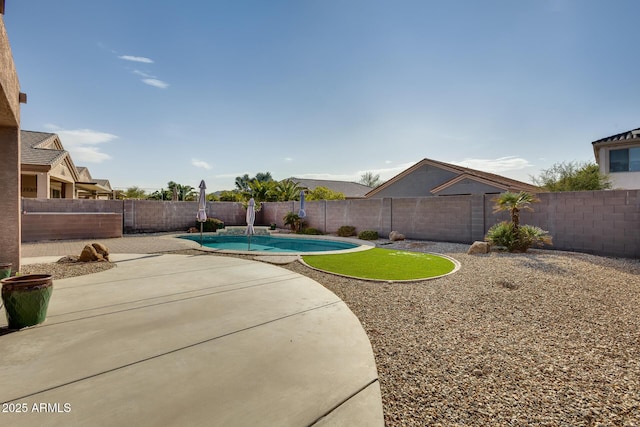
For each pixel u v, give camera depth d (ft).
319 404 8.54
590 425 8.00
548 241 33.78
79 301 17.72
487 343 13.02
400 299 19.03
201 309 16.56
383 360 11.55
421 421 8.12
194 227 69.62
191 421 7.63
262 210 82.89
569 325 14.82
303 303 17.81
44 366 10.32
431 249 41.06
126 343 12.23
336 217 63.87
